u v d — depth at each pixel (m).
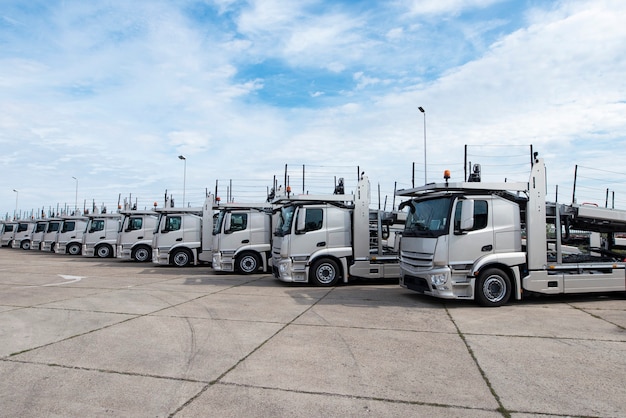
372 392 4.05
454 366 4.79
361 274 11.18
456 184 8.15
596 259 9.70
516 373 4.55
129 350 5.41
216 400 3.87
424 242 8.48
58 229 25.80
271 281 12.47
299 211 11.17
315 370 4.67
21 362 4.95
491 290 8.29
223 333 6.25
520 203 8.81
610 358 5.04
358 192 11.37
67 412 3.63
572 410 3.64
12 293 10.12
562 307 8.33
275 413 3.61
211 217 16.27
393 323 6.88
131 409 3.69
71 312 7.78
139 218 19.55
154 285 11.59
